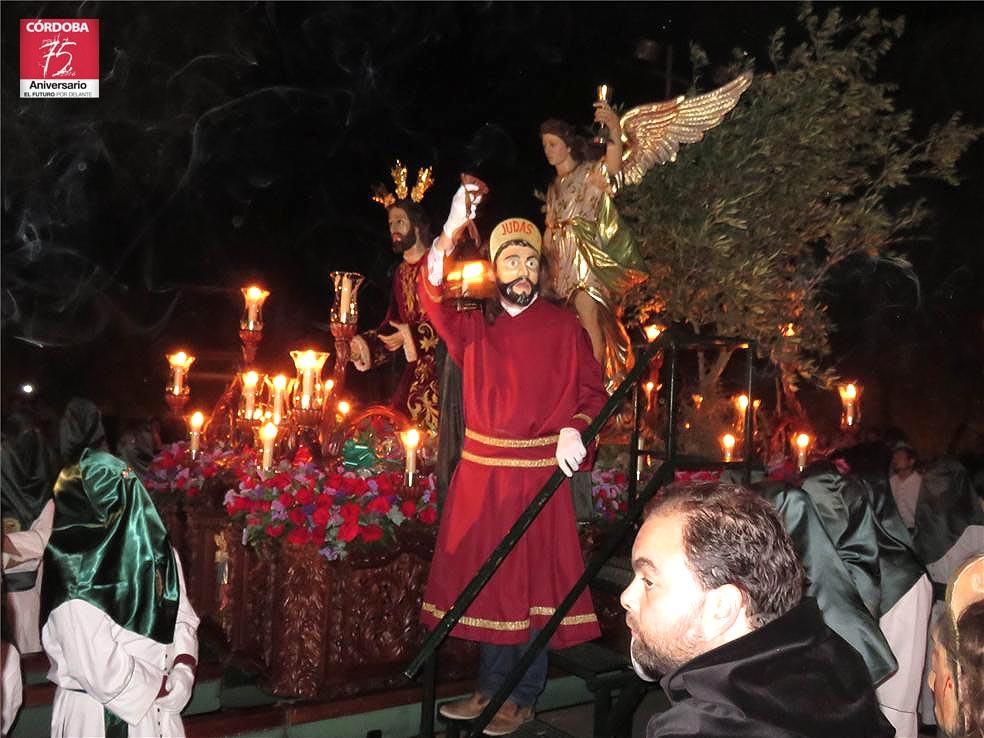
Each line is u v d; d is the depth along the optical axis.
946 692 1.93
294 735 4.54
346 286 5.79
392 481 4.93
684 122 5.46
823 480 4.84
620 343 5.61
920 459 8.59
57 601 3.41
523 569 3.91
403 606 4.89
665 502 1.83
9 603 4.86
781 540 1.75
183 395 6.79
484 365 4.08
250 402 6.11
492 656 4.03
